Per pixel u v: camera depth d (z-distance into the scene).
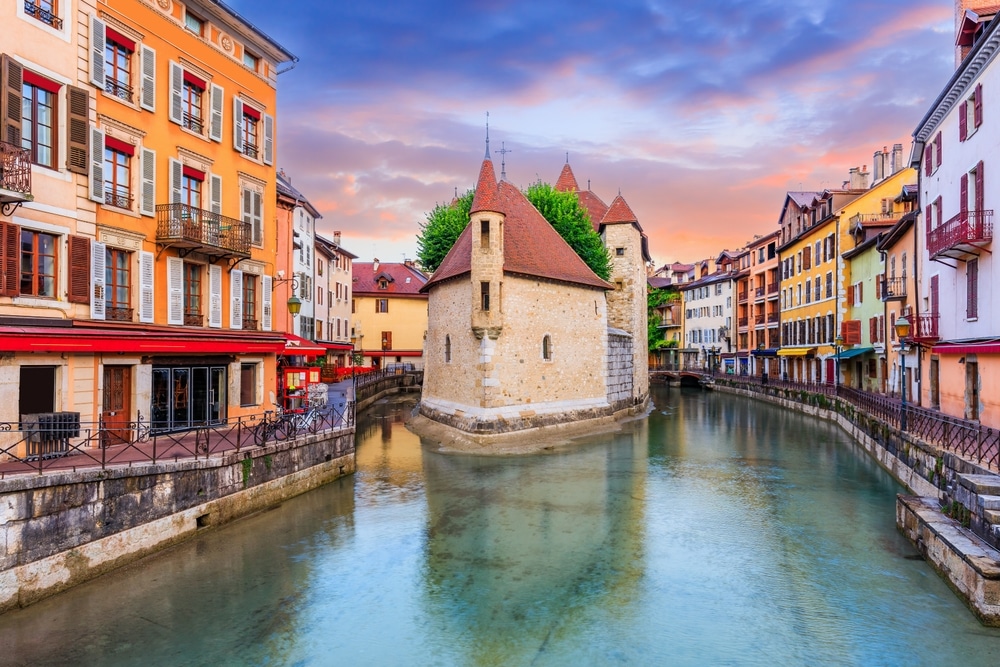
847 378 40.72
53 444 12.74
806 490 18.23
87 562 10.78
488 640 9.38
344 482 18.89
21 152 12.63
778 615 10.12
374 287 65.62
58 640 9.13
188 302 17.94
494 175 26.42
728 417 37.34
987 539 10.72
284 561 12.34
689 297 77.44
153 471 12.12
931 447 16.02
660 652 9.03
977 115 19.03
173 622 9.80
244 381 19.80
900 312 29.98
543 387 28.88
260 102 20.59
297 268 37.56
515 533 14.16
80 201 14.49
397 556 12.73
